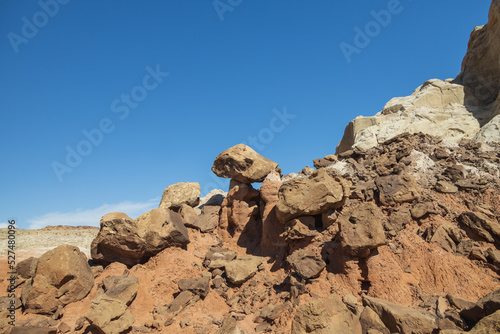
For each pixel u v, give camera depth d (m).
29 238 17.50
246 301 11.75
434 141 16.89
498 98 22.17
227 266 13.09
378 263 10.39
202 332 10.03
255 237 16.39
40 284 11.42
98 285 12.53
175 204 18.73
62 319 11.02
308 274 10.94
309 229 12.66
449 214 12.12
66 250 12.02
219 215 17.80
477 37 25.67
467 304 8.53
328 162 17.22
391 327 8.08
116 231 13.53
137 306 11.67
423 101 25.20
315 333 8.10
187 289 12.20
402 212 12.22
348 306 9.35
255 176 16.98
